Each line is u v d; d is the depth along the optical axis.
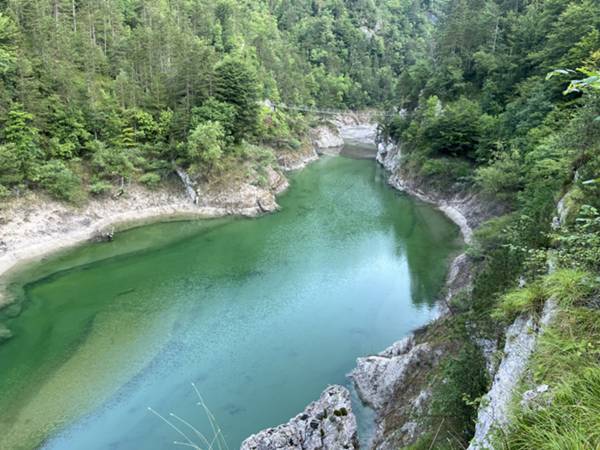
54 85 48.25
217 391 23.56
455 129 56.09
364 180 70.88
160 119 55.53
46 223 41.97
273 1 137.75
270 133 76.06
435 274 36.44
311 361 25.98
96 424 21.44
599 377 5.61
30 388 23.66
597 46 37.94
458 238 43.34
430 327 26.09
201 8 89.50
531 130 39.19
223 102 57.16
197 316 30.91
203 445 20.08
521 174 39.03
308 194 62.47
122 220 48.03
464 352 16.36
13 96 44.12
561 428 5.21
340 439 18.25
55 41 54.41
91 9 69.06
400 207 55.66
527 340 9.77
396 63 143.50
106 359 26.12
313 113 104.38
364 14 150.12
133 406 22.56
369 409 21.72
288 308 32.09
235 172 55.28
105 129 50.69
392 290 34.72
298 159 80.69
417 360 21.17
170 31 68.88
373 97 129.62
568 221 13.28
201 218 51.25
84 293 33.75
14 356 26.14
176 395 23.28
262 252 42.44
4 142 41.91
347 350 27.06
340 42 134.88
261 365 25.64
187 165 54.59
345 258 40.97
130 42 63.66
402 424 18.31
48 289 34.12
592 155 15.47
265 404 22.58
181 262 39.97
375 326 29.70
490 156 48.03
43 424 21.44
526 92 48.72
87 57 56.31
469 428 13.41
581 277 8.17
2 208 39.94
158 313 31.20
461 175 53.38
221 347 27.39
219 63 61.81
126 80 55.19
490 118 54.16
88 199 46.84
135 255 41.09
